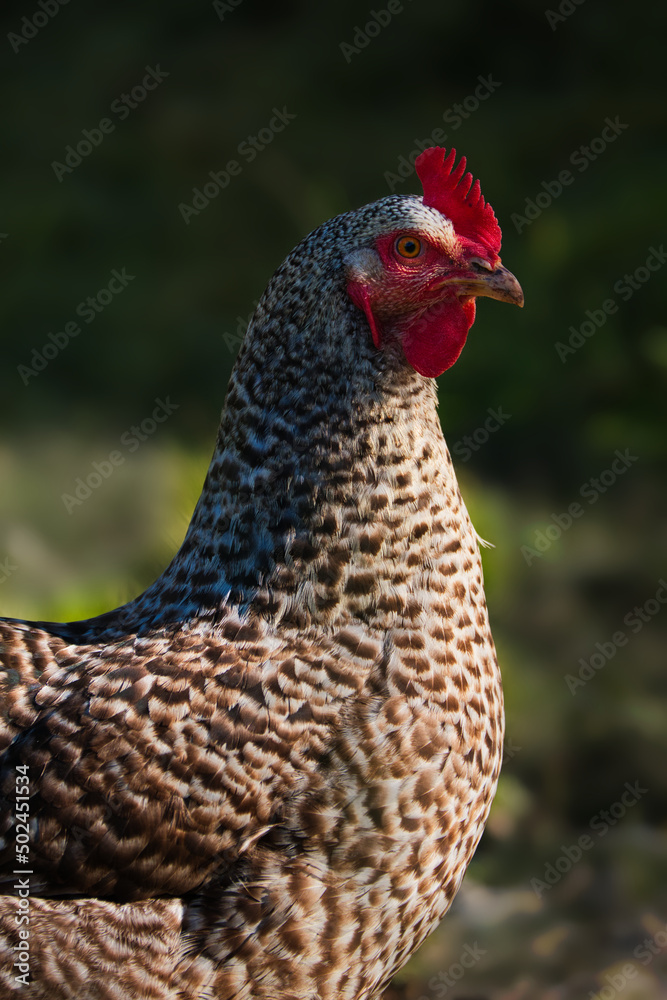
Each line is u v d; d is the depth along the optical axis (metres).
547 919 13.64
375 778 8.00
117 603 12.72
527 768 16.58
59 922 7.79
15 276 35.75
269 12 52.62
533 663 18.92
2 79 49.38
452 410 27.20
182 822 7.89
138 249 37.62
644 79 45.06
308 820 7.94
